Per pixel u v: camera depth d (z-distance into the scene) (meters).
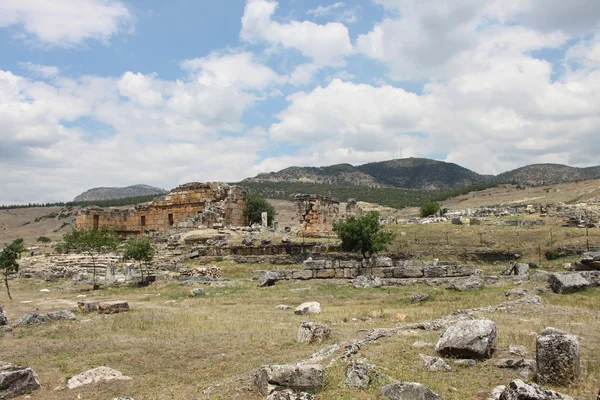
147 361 14.29
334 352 13.30
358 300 24.98
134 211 68.00
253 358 13.88
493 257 37.97
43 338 17.50
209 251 43.47
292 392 9.56
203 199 62.66
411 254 39.41
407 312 20.47
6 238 114.69
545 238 41.62
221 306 24.58
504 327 15.48
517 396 8.63
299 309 21.34
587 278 22.64
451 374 11.34
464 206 132.75
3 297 33.53
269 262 39.97
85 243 41.00
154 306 25.50
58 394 11.86
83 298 31.19
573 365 10.45
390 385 9.96
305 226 54.19
